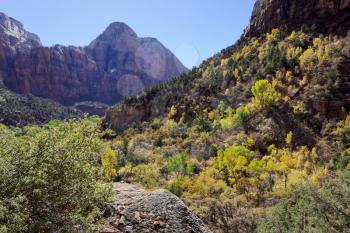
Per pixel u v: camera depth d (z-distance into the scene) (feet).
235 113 337.31
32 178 17.34
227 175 203.41
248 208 149.69
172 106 376.68
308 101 303.27
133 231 23.31
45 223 17.51
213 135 296.92
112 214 24.53
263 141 269.23
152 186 181.37
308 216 67.72
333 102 290.76
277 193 160.25
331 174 173.88
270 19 504.02
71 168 19.49
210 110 362.94
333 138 256.32
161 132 333.42
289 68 366.22
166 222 24.45
